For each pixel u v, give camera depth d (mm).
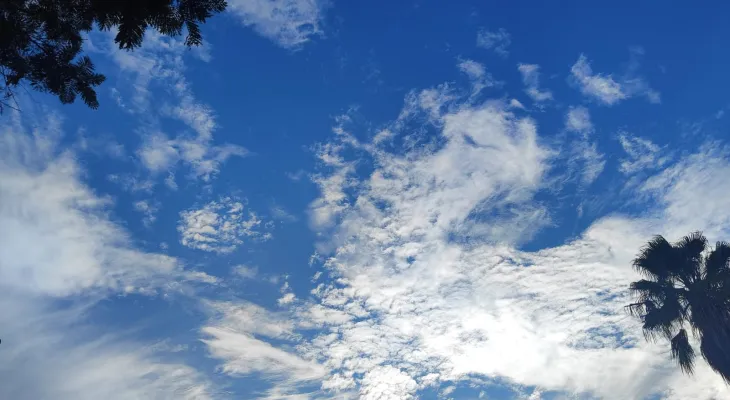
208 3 12602
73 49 14016
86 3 12781
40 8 12773
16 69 13367
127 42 12070
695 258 20922
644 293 21453
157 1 12047
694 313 19812
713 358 18969
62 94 14492
